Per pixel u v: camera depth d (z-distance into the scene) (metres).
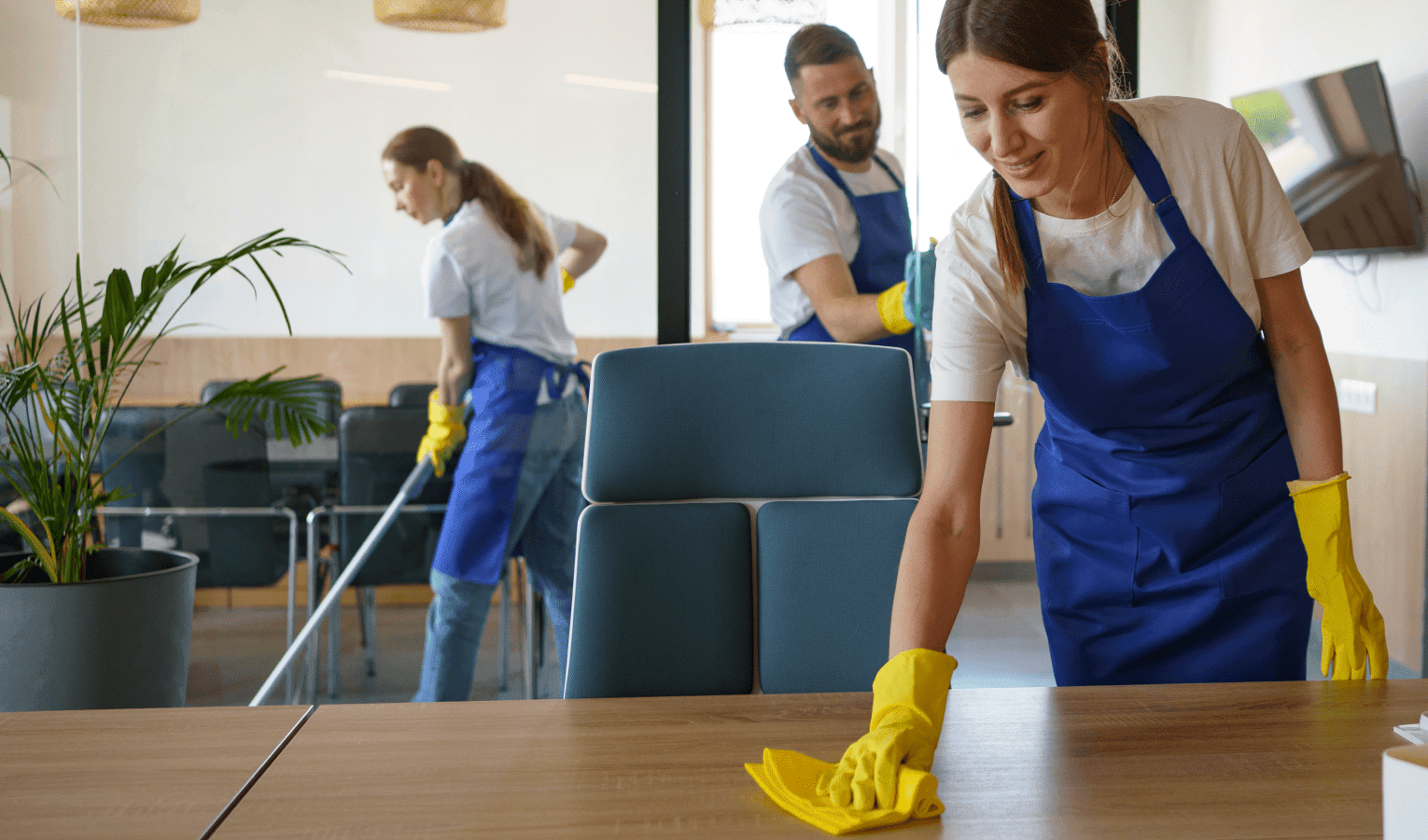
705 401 1.48
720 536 1.44
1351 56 2.72
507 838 0.70
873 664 1.43
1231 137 1.21
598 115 2.29
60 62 2.20
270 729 0.91
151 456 2.28
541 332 2.33
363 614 2.33
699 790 0.78
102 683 1.97
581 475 2.36
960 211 1.29
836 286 2.30
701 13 2.28
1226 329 1.25
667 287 2.33
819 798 0.74
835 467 1.49
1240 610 1.36
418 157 2.27
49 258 2.22
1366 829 0.70
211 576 2.31
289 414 2.29
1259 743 0.86
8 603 1.92
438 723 0.93
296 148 2.25
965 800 0.76
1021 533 2.38
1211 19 2.52
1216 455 1.33
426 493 2.33
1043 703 0.97
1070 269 1.28
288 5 2.23
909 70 2.29
